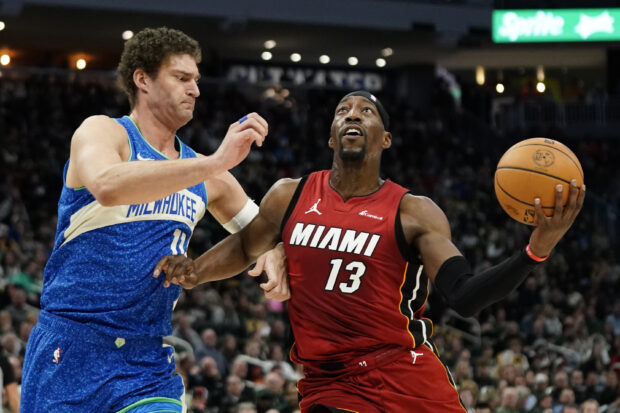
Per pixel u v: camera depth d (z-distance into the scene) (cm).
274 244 340
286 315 1202
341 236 313
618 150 2134
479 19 2008
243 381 878
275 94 2006
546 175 282
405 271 311
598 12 1983
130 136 306
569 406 926
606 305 1525
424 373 312
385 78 2341
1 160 1519
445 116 2170
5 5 1697
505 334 1228
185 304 1086
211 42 2062
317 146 1884
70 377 298
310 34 1986
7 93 1725
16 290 948
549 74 2570
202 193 325
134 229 302
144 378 303
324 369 317
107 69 2202
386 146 332
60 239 306
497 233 1672
